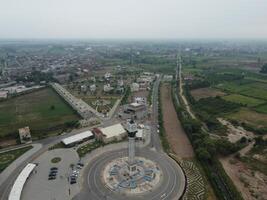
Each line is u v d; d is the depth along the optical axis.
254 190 119.81
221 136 182.88
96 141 175.00
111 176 131.75
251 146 165.88
